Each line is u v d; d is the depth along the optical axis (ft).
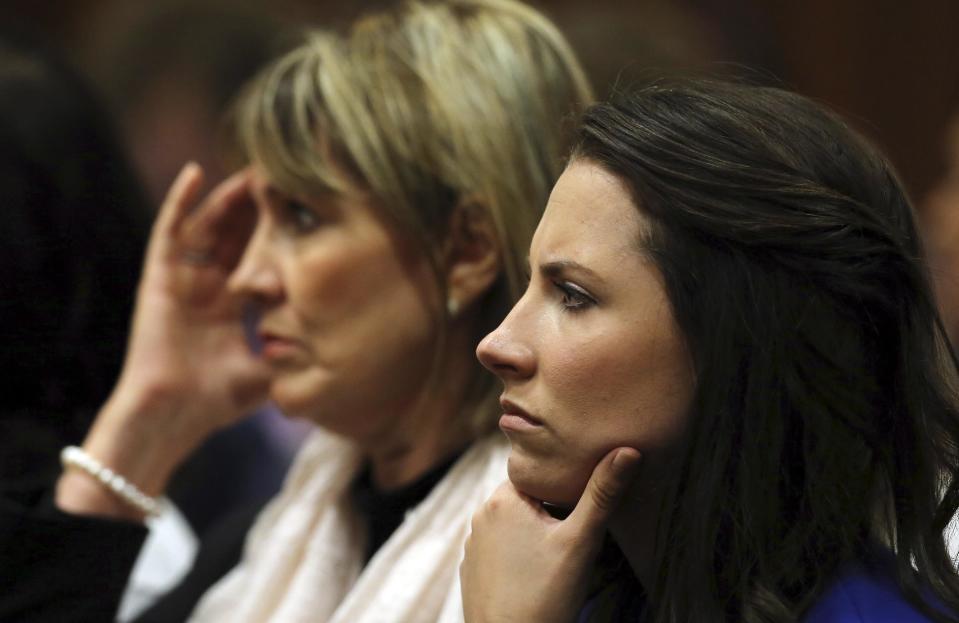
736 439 9.70
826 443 9.71
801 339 9.63
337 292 14.88
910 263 9.89
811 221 9.57
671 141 9.82
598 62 20.48
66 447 19.33
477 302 14.85
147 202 20.97
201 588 18.21
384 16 15.69
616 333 9.79
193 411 18.04
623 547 10.55
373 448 15.81
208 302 18.24
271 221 15.39
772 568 9.73
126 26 30.27
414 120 14.57
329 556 16.55
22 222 19.26
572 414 9.91
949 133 25.84
